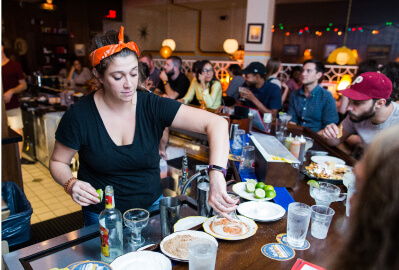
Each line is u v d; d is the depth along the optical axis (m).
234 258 1.03
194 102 4.60
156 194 1.52
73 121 1.29
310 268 0.98
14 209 2.39
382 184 0.43
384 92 2.01
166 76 4.93
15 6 10.08
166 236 1.14
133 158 1.37
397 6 8.49
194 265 0.87
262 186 1.52
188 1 9.59
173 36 12.16
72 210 3.28
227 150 1.23
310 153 2.31
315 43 9.89
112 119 1.32
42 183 3.87
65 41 10.98
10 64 3.97
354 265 0.46
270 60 4.65
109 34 1.20
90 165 1.40
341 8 9.23
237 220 1.23
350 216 0.49
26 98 4.95
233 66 5.56
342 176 1.81
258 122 2.74
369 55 9.17
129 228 1.16
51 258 1.06
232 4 9.81
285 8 10.05
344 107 4.01
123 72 1.16
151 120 1.36
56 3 9.45
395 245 0.42
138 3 10.51
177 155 2.51
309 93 3.54
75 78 6.64
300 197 1.55
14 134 2.83
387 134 0.45
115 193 1.43
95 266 0.96
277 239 1.15
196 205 1.46
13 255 1.05
